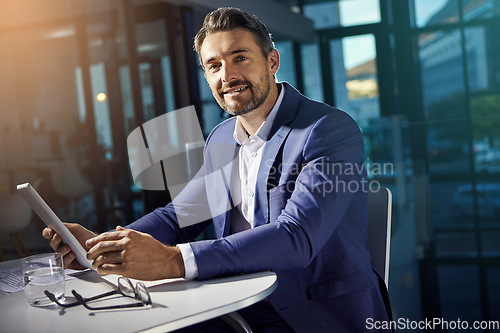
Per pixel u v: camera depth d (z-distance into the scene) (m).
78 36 4.61
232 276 1.13
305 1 6.77
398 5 6.61
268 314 1.33
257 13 4.95
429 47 6.54
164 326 0.89
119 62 4.67
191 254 1.11
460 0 6.46
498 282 2.55
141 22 4.84
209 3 4.70
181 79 4.87
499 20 6.36
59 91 4.59
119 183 4.50
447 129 2.75
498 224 2.75
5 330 0.93
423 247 2.67
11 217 4.04
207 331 1.35
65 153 4.55
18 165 4.45
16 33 4.59
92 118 4.59
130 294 1.06
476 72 6.51
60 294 1.07
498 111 6.37
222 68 1.40
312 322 1.27
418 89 6.62
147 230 1.47
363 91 6.72
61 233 1.26
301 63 6.82
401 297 2.53
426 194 2.72
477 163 2.77
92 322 0.93
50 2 4.56
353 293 1.26
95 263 1.11
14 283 1.25
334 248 1.29
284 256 1.14
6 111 4.51
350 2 6.60
